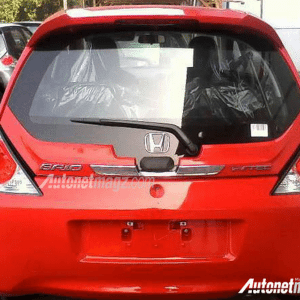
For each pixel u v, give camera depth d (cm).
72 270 330
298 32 1596
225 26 353
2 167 339
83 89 346
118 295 332
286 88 352
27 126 341
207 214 325
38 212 329
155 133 332
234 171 330
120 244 330
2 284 341
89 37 354
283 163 335
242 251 327
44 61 353
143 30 352
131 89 345
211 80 348
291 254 331
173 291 330
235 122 337
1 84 1289
